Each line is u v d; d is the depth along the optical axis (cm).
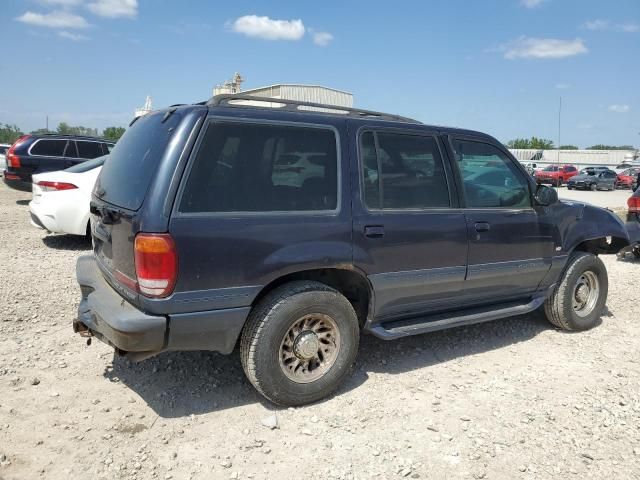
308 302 362
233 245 334
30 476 289
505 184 483
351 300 422
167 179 319
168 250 314
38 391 379
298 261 356
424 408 379
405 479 300
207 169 331
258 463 310
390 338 409
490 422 363
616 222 570
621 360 479
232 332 345
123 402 370
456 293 451
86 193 819
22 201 1509
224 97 355
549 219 505
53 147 1259
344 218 377
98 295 359
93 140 1307
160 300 317
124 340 317
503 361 469
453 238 433
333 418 361
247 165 346
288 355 366
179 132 329
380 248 393
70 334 482
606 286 564
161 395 381
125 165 370
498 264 467
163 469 301
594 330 560
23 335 474
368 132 403
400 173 414
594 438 347
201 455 315
